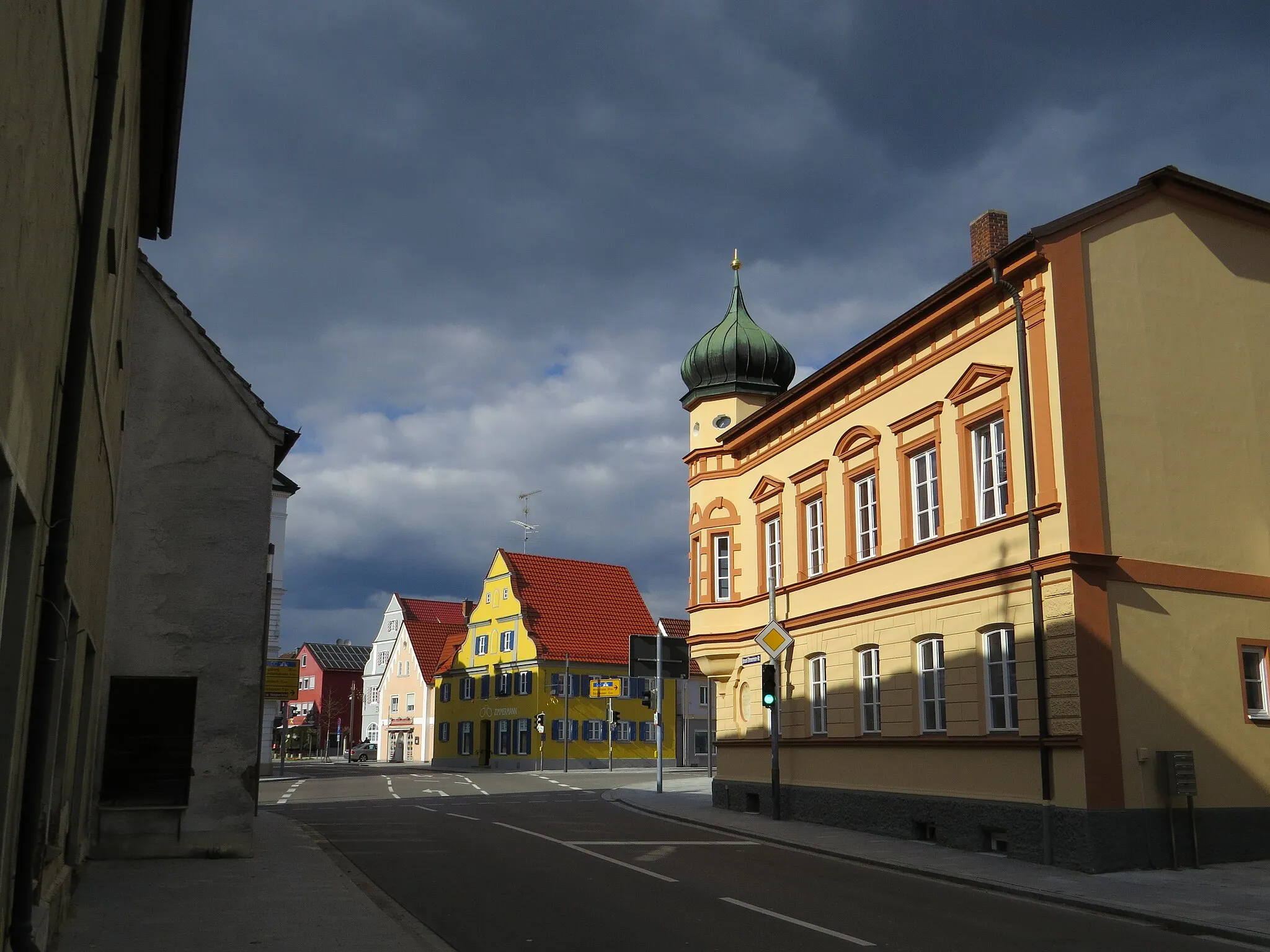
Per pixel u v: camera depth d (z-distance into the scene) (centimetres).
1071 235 1833
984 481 1989
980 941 1092
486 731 7406
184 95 1391
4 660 664
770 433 2823
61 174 627
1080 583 1711
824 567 2509
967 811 1909
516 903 1268
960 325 2059
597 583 7500
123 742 1634
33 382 593
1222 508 1869
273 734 5397
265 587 1741
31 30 495
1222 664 1805
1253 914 1253
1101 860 1622
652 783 4259
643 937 1074
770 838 2108
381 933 1054
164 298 1773
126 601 1673
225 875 1453
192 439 1748
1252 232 2030
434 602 9806
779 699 2650
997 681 1898
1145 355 1856
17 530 670
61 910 1038
